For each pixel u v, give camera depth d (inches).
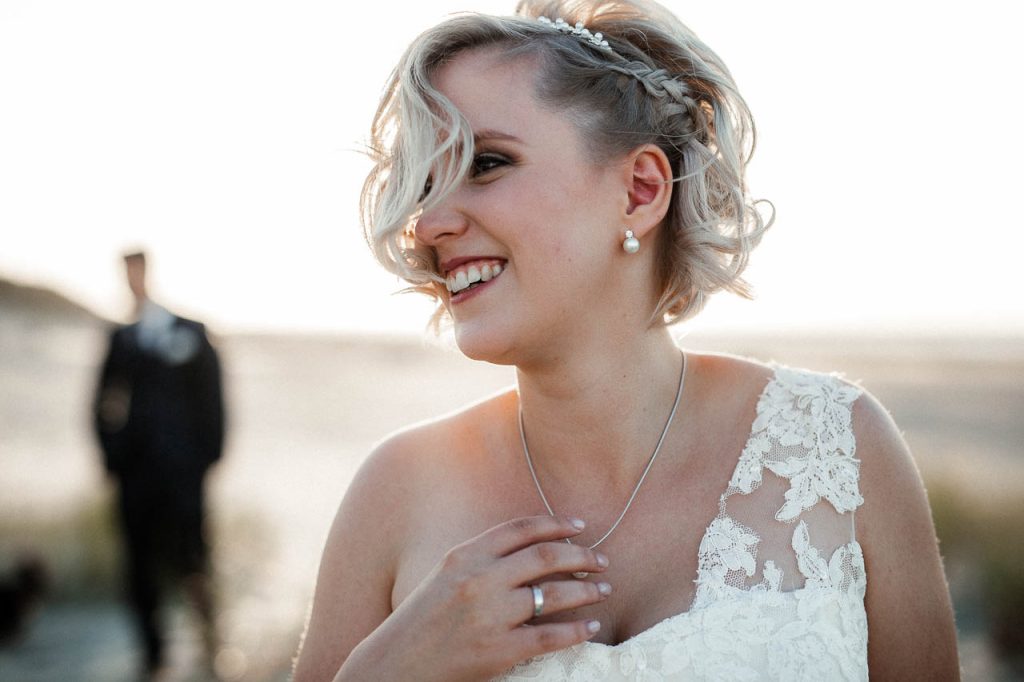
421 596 59.6
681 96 68.5
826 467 65.5
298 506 444.1
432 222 62.1
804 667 60.1
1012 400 1004.6
